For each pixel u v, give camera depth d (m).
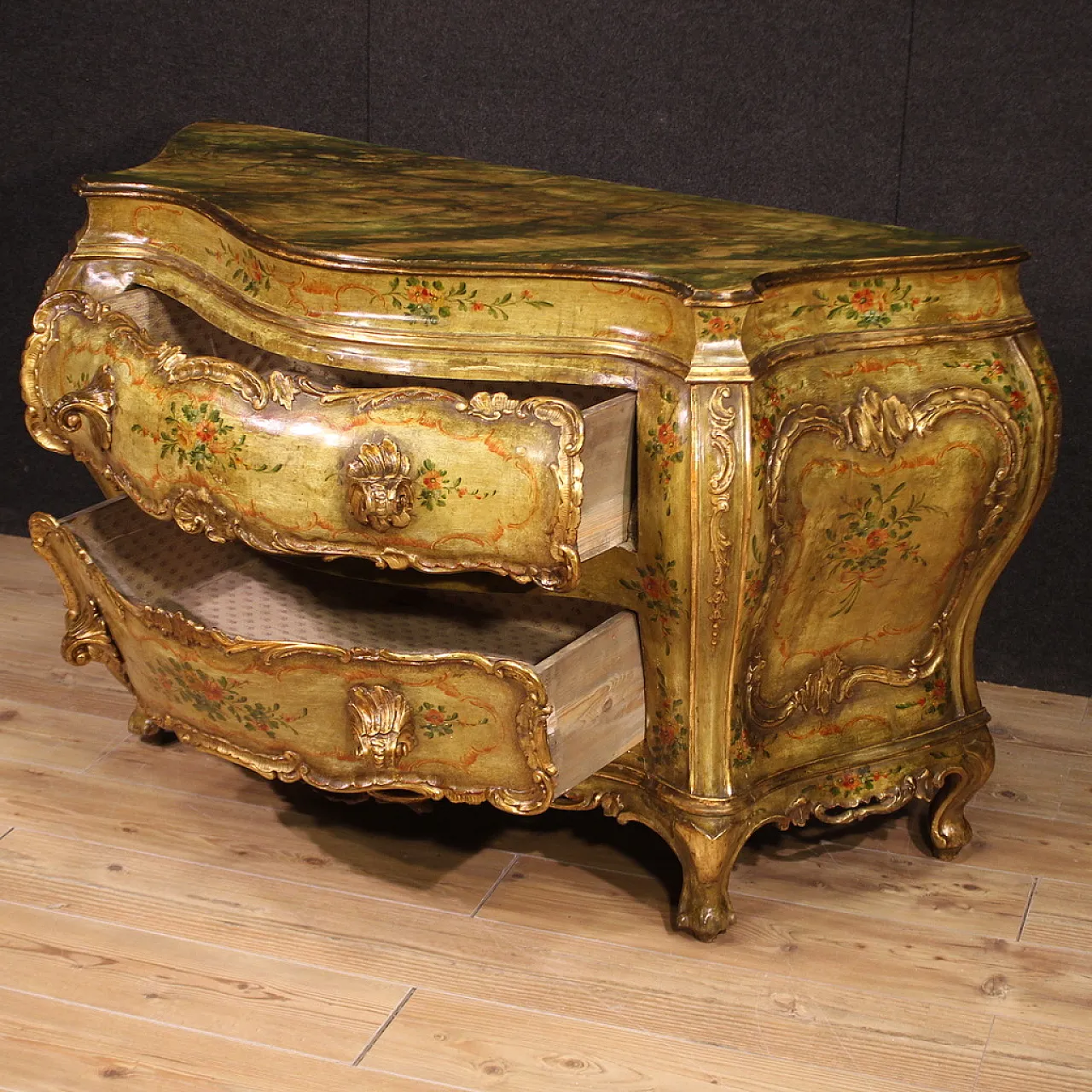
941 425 1.90
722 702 1.90
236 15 2.85
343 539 1.80
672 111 2.65
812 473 1.83
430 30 2.74
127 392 1.92
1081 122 2.42
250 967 1.93
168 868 2.14
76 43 2.97
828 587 1.94
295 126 2.90
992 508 1.99
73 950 1.95
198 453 1.85
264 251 1.93
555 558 1.69
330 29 2.80
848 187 2.59
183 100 2.95
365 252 1.87
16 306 3.21
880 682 2.07
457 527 1.74
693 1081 1.75
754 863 2.21
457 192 2.30
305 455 1.78
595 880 2.15
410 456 1.73
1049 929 2.06
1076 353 2.56
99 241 2.20
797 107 2.57
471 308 1.86
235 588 2.28
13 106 3.06
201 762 2.44
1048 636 2.74
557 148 2.74
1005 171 2.49
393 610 2.24
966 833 2.22
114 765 2.42
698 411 1.74
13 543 3.35
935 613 2.07
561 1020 1.85
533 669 1.74
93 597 2.12
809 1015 1.87
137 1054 1.76
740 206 2.30
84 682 2.70
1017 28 2.41
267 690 1.93
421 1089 1.72
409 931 2.02
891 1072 1.77
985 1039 1.83
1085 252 2.50
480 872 2.16
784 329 1.81
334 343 1.92
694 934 2.02
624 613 1.91
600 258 1.84
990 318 1.95
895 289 1.88
